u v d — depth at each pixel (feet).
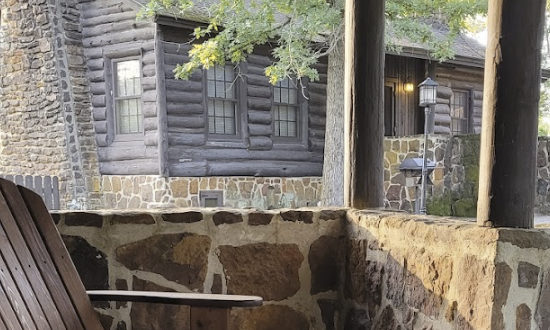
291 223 7.37
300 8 21.38
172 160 24.80
